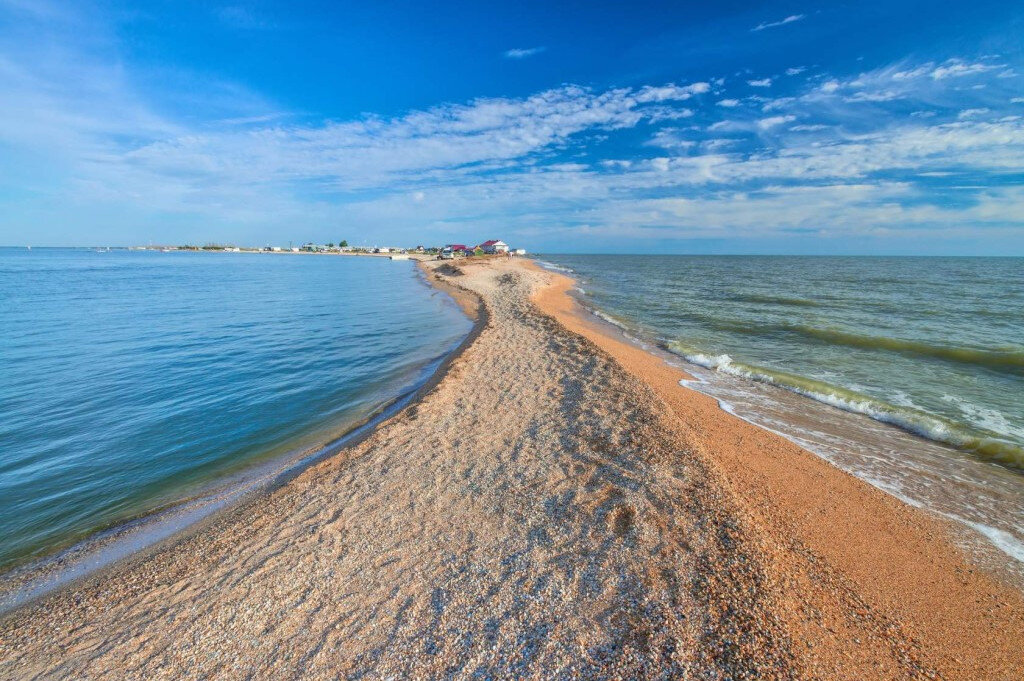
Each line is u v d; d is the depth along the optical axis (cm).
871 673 323
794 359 1364
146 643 388
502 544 485
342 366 1374
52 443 848
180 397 1097
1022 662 358
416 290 3869
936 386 1099
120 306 2761
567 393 980
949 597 429
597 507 536
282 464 767
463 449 731
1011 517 579
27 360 1427
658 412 835
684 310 2436
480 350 1398
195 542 538
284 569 470
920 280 4650
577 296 3247
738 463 679
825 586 417
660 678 311
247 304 2900
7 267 7425
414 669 340
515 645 353
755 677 307
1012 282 4300
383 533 523
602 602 388
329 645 370
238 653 369
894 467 704
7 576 509
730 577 407
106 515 632
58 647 393
